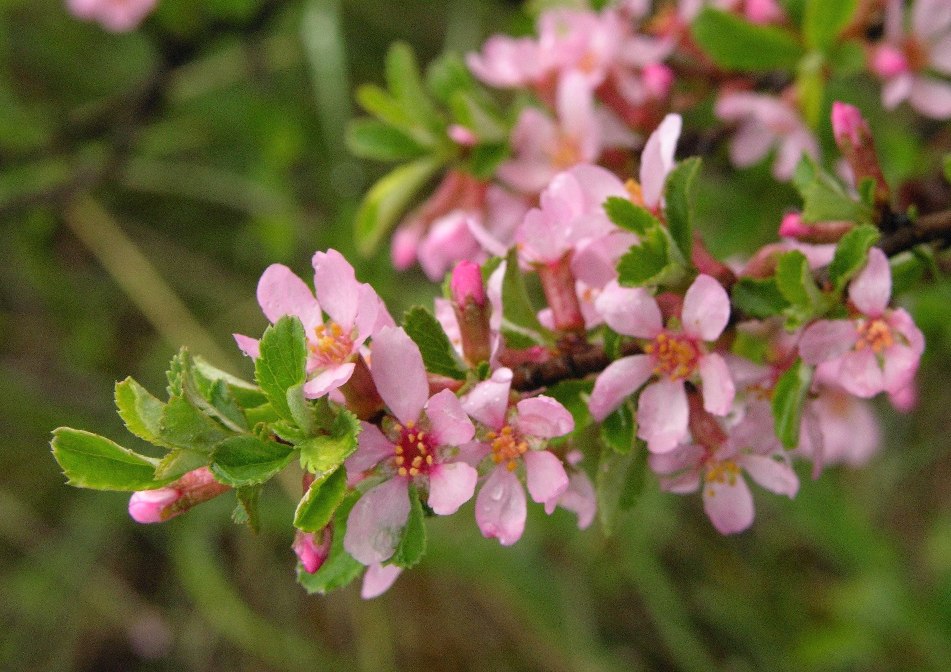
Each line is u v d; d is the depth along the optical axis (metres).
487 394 0.23
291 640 0.49
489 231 0.30
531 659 0.50
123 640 0.52
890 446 0.51
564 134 0.30
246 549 0.52
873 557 0.44
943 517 0.47
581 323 0.25
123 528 0.53
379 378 0.23
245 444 0.23
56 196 0.47
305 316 0.23
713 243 0.35
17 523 0.52
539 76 0.30
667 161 0.24
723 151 0.32
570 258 0.25
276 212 0.48
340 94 0.45
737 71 0.31
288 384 0.23
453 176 0.31
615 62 0.31
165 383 0.52
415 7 0.55
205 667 0.52
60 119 0.48
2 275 0.57
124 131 0.45
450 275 0.25
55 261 0.56
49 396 0.54
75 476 0.23
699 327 0.24
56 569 0.51
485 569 0.46
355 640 0.51
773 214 0.34
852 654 0.45
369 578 0.24
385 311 0.23
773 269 0.25
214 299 0.55
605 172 0.25
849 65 0.30
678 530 0.51
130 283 0.52
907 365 0.24
